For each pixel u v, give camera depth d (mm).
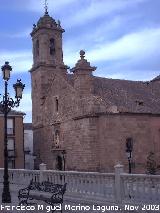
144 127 42312
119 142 40531
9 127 53281
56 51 52969
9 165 52594
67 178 18344
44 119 50594
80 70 42094
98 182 16438
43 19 53219
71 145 43344
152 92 49531
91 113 40000
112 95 44156
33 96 54156
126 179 14945
